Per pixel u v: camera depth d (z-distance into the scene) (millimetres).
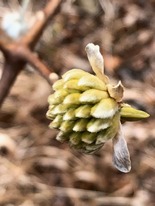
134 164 270
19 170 267
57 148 273
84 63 295
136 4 315
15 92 289
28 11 305
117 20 309
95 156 272
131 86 285
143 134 268
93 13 316
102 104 112
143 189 264
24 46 176
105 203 260
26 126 286
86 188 267
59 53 301
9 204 262
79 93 114
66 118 112
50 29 307
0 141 264
